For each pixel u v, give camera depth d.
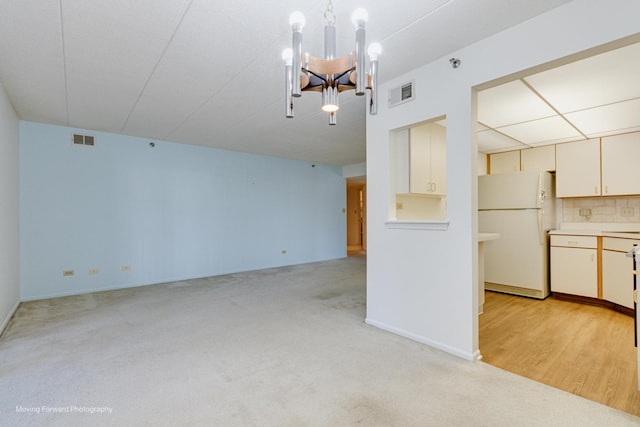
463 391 1.85
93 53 2.34
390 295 2.79
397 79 2.71
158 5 1.80
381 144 2.86
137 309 3.53
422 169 3.04
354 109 3.53
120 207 4.64
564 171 4.10
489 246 4.25
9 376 2.05
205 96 3.19
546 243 3.99
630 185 3.61
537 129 3.58
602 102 2.80
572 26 1.75
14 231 3.54
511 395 1.81
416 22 1.93
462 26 1.98
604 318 3.14
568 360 2.24
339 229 7.83
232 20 1.94
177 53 2.35
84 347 2.50
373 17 1.88
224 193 5.77
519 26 1.96
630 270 3.17
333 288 4.55
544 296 3.86
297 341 2.61
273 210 6.51
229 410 1.69
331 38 1.59
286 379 2.01
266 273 5.76
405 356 2.31
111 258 4.56
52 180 4.12
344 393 1.84
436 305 2.43
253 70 2.62
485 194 4.29
